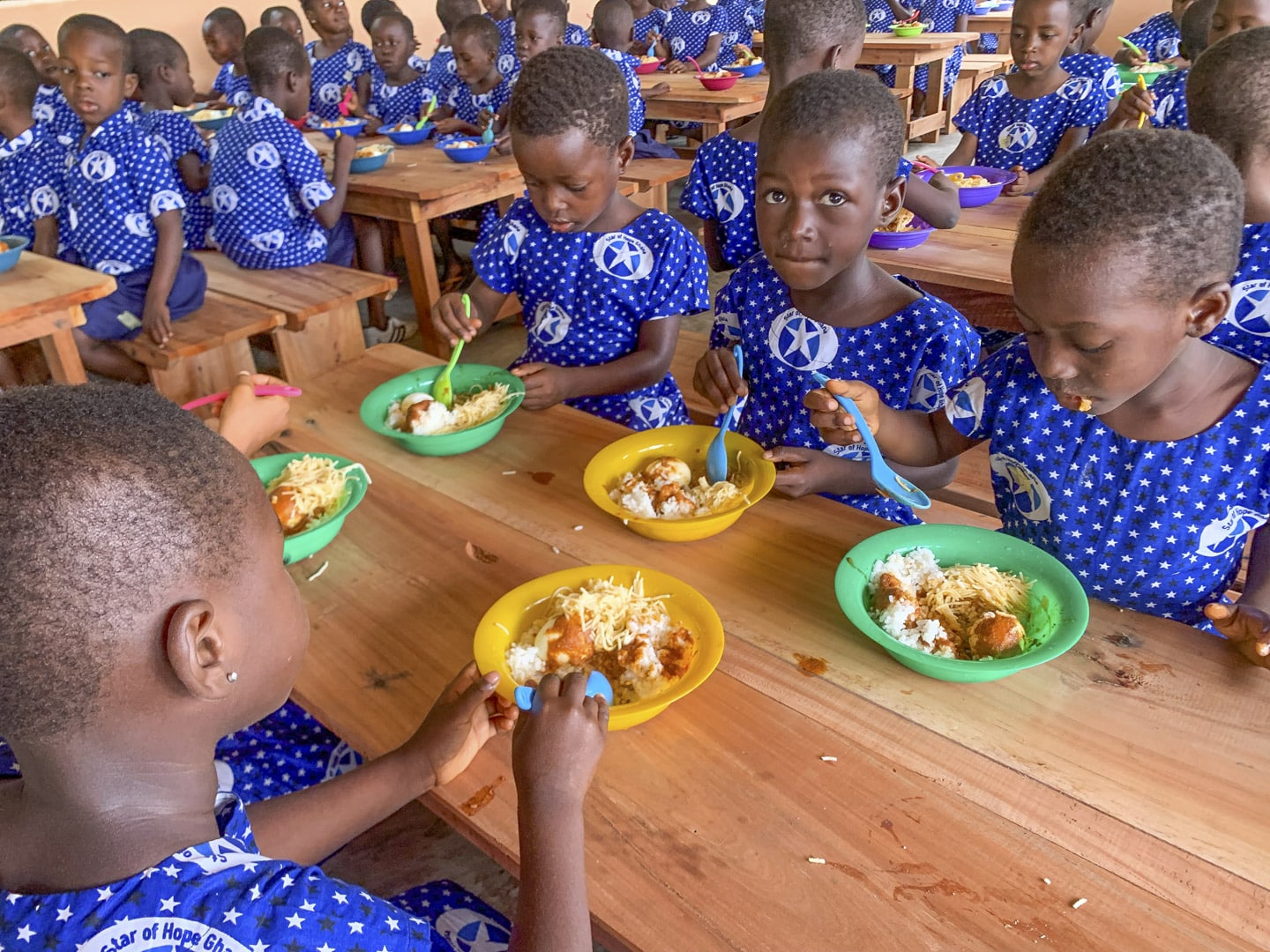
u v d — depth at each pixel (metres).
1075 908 0.76
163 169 2.90
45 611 0.56
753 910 0.77
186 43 6.53
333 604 1.20
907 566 1.14
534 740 0.80
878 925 0.75
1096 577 1.28
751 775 0.90
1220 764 0.88
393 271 4.71
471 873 1.62
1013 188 2.89
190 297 3.04
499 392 1.68
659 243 1.96
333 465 1.44
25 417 0.58
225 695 0.65
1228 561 1.21
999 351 1.29
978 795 0.86
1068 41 3.22
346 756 1.34
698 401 2.38
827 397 1.25
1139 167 0.87
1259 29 1.55
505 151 4.05
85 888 0.63
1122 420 1.14
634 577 1.13
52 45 5.90
